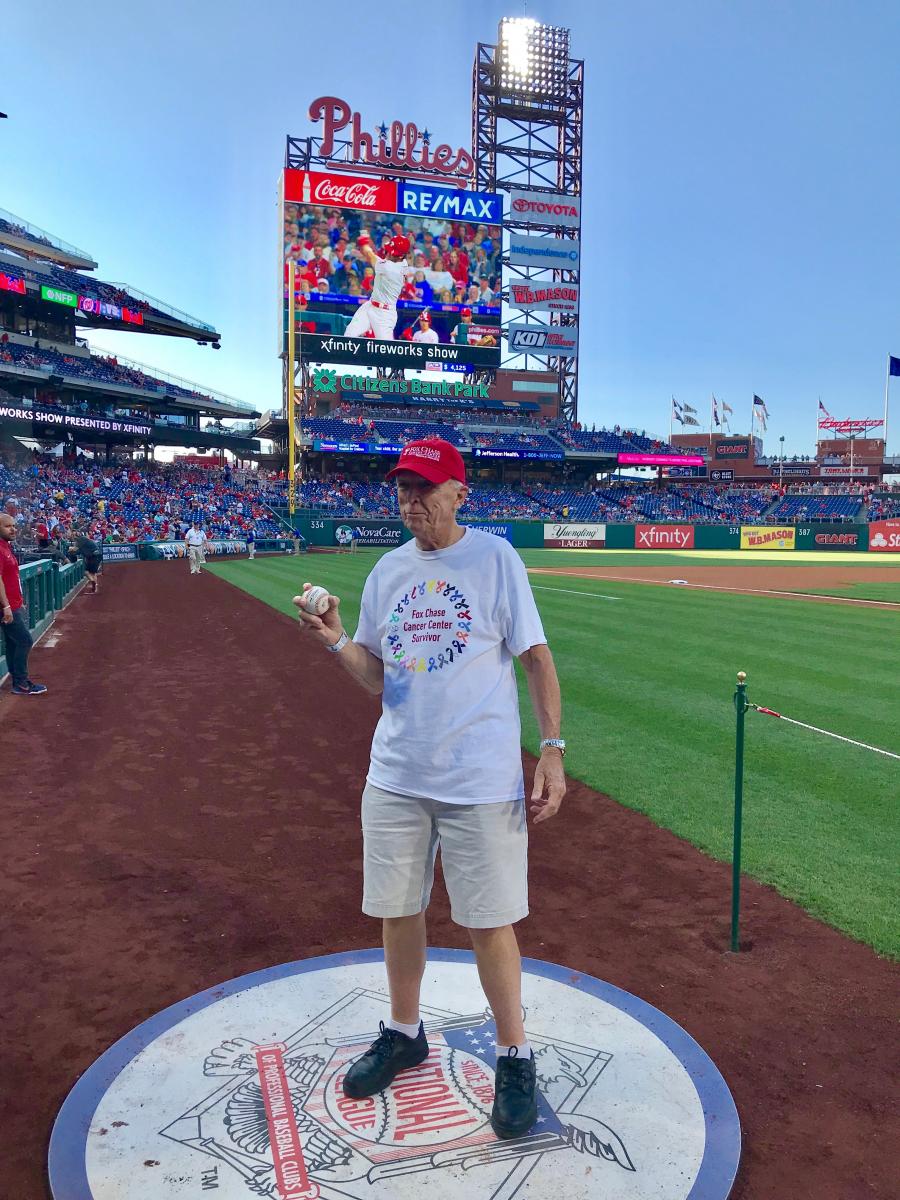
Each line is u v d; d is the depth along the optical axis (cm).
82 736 726
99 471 4378
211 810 546
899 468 8581
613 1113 248
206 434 4969
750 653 1099
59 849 477
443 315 5284
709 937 371
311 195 4994
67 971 345
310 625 248
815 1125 252
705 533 5212
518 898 243
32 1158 239
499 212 5338
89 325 4666
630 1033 288
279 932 378
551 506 5806
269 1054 275
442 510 241
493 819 238
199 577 2538
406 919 255
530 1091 244
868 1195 224
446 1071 267
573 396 6250
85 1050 291
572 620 1445
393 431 5609
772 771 603
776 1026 303
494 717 241
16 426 3588
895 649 1136
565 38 5600
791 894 411
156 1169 226
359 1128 242
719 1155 231
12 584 864
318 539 4653
